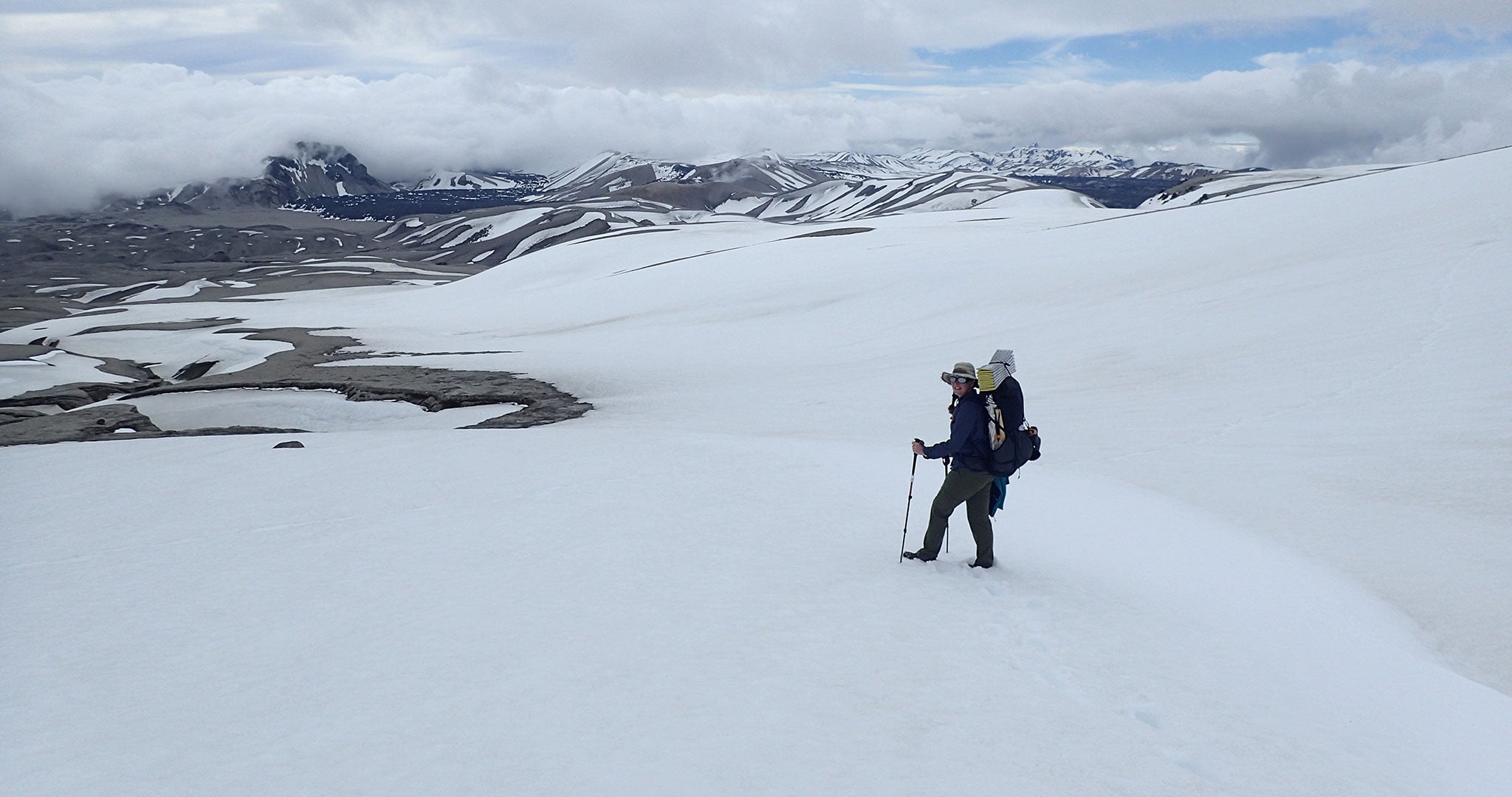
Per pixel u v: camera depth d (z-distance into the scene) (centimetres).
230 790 423
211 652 612
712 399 2981
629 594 712
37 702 537
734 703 514
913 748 467
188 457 1553
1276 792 453
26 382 5472
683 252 12050
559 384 3553
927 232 9762
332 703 520
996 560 822
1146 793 437
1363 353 2109
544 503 1052
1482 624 783
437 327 7119
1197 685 578
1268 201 6347
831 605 688
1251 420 1716
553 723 487
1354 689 605
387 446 1578
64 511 1135
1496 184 4425
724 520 962
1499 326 2023
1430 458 1301
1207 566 848
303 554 865
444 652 595
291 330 7350
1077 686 560
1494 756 528
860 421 2291
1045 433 1823
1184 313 3238
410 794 415
